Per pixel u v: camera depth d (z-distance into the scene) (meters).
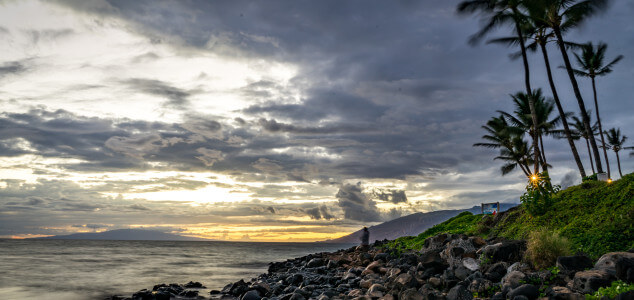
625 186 16.95
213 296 20.78
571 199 19.27
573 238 15.20
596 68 43.75
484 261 14.95
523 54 32.31
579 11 30.16
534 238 13.43
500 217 23.89
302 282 20.39
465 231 28.20
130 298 19.33
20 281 26.23
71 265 40.12
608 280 9.17
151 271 36.34
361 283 16.95
